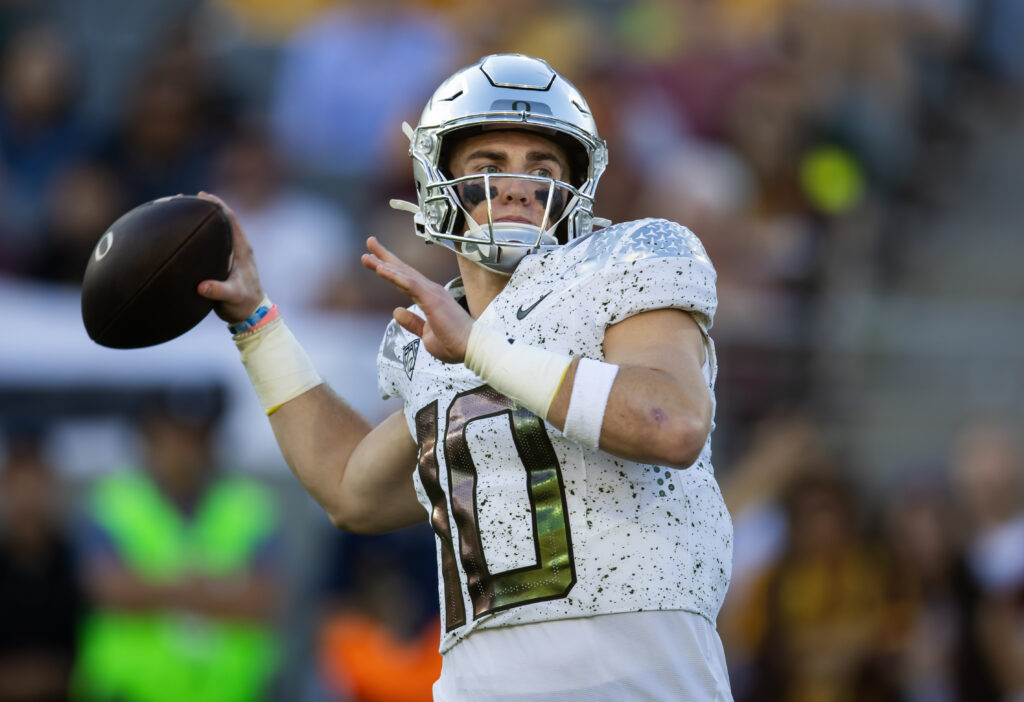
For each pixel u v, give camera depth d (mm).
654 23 33125
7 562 19250
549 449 8453
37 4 35812
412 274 8242
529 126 8867
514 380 8133
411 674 19766
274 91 34750
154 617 19422
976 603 20875
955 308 27281
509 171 8953
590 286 8555
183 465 19938
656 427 7887
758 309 26500
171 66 30484
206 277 9773
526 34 31438
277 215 27953
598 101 28141
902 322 27031
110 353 21094
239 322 10281
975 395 26641
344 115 31125
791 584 20672
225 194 28016
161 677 19328
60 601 19281
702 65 30219
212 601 19641
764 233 27625
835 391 26250
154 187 29328
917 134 31875
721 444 24828
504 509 8500
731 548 8961
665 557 8438
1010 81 33719
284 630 20938
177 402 20078
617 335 8523
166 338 9812
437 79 31281
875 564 21031
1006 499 21312
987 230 30703
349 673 19781
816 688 20359
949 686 20656
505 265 8875
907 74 31875
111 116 31375
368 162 30719
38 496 19609
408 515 10180
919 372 26719
